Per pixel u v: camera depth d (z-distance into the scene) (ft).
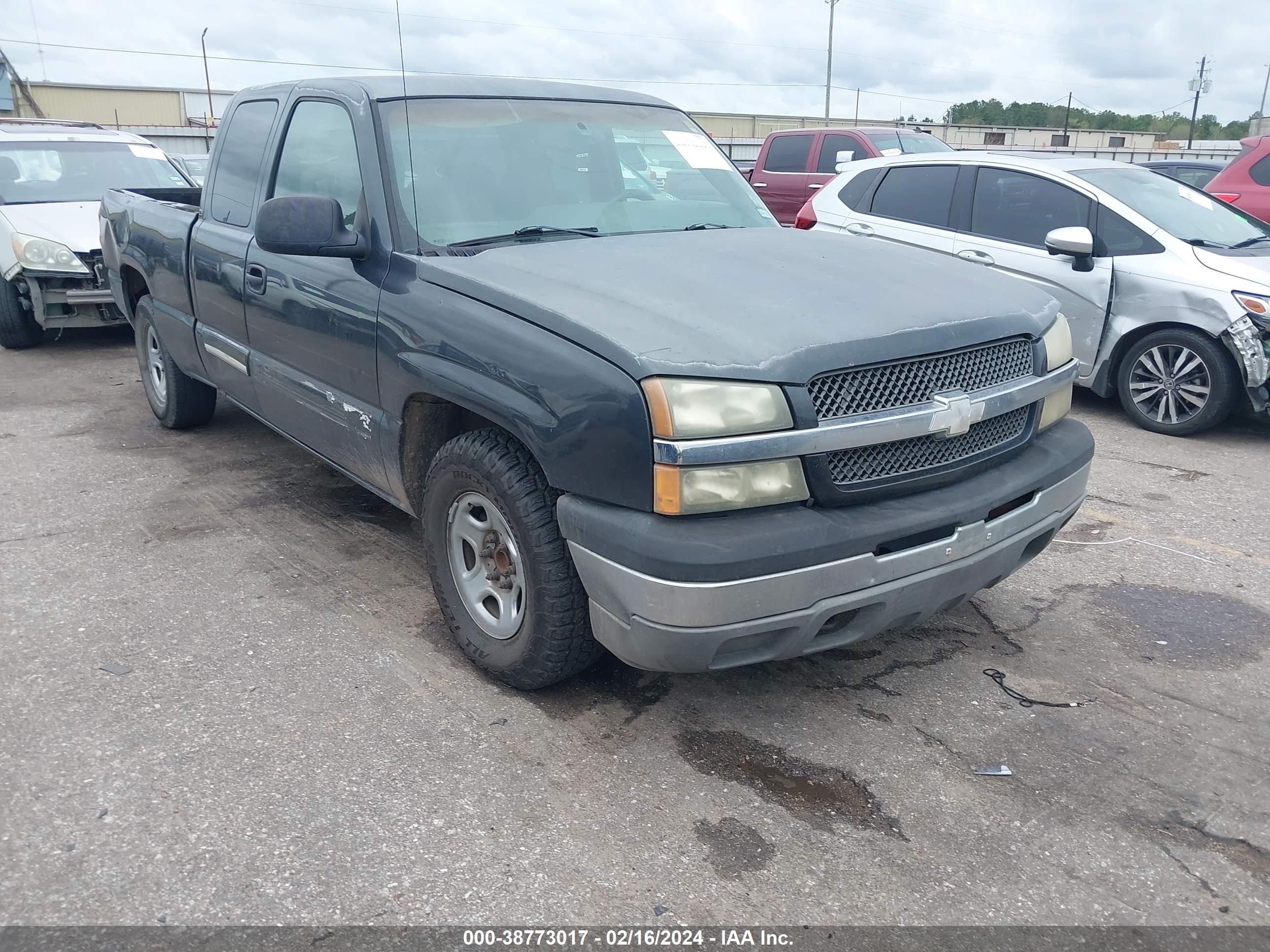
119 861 8.20
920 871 8.23
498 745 9.87
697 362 8.47
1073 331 22.25
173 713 10.36
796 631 8.86
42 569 13.83
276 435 20.18
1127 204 22.00
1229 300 19.98
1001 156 24.14
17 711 10.37
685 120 15.20
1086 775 9.53
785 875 8.17
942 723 10.37
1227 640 12.26
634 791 9.19
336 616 12.52
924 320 9.53
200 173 47.70
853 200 26.27
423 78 13.30
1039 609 13.04
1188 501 17.19
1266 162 31.35
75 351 28.96
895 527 8.92
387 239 11.59
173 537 15.01
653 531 8.45
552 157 13.01
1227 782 9.46
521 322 9.66
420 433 11.56
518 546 10.00
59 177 30.96
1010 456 10.30
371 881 8.03
